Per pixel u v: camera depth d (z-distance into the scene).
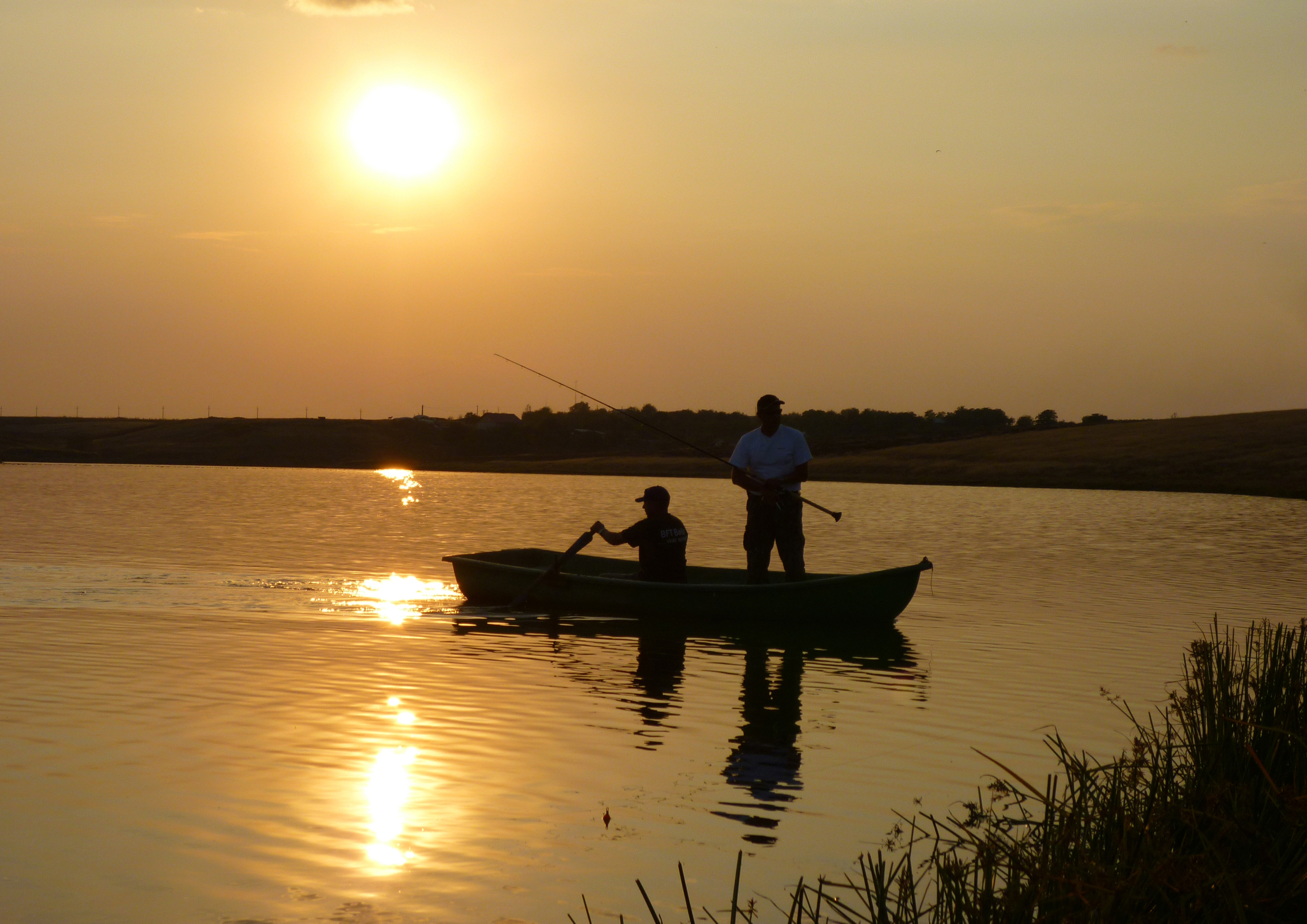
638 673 9.07
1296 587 15.37
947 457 73.69
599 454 117.12
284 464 114.69
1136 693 8.39
